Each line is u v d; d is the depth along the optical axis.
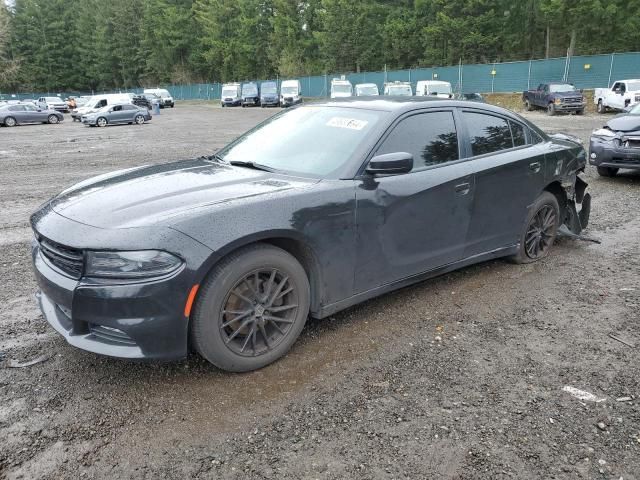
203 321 2.83
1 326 3.73
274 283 3.12
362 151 3.52
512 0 46.78
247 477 2.29
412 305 4.09
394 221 3.59
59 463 2.37
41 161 13.79
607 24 40.44
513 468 2.35
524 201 4.70
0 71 81.62
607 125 9.70
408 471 2.33
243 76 74.06
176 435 2.56
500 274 4.80
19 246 5.87
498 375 3.12
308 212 3.12
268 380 3.04
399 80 47.91
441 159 3.99
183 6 80.62
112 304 2.62
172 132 23.83
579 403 2.84
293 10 65.12
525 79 39.56
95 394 2.89
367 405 2.81
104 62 89.56
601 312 4.01
